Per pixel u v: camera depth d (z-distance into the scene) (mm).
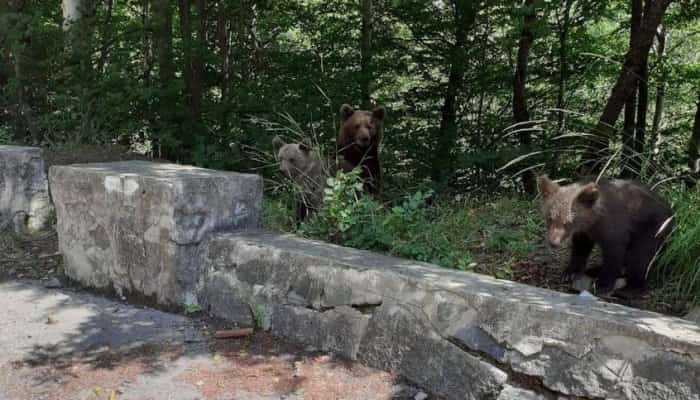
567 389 3234
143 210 5113
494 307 3525
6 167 7340
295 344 4434
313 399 3729
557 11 12102
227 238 4922
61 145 9719
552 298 3568
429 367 3762
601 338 3158
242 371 4082
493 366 3510
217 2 13438
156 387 3898
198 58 11891
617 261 4297
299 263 4461
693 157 8219
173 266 4953
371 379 3916
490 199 8148
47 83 11875
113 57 11078
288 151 7059
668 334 2990
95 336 4645
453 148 12258
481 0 11766
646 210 4355
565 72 12172
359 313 4145
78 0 11852
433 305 3783
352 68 13281
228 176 5191
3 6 12102
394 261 4324
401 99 13188
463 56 12109
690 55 16516
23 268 6301
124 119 11188
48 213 7730
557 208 4277
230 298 4828
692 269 4227
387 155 11789
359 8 13180
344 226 5172
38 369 4152
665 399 2959
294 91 12469
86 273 5727
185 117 11508
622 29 13422
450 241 5594
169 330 4727
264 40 14891
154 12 11266
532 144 10812
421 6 12352
